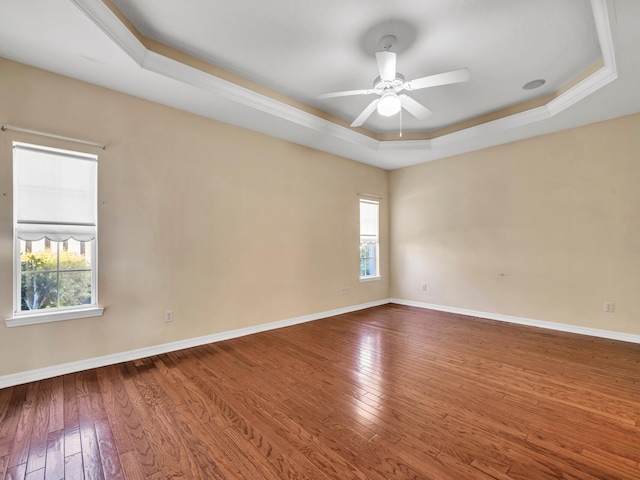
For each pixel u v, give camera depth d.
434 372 2.70
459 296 4.98
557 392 2.33
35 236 2.52
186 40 2.58
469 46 2.64
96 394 2.28
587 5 2.18
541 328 4.08
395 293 5.91
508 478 1.47
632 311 3.48
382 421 1.96
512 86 3.32
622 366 2.80
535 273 4.18
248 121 3.62
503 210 4.48
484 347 3.35
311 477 1.49
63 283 2.68
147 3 2.17
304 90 3.42
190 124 3.38
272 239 4.10
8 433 1.82
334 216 4.94
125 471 1.53
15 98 2.42
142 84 2.79
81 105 2.71
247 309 3.83
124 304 2.92
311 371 2.72
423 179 5.45
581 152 3.80
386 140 4.77
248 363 2.90
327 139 4.23
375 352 3.20
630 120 3.47
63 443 1.73
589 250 3.76
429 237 5.37
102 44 2.23
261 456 1.64
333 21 2.36
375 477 1.49
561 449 1.68
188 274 3.34
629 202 3.49
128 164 2.96
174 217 3.25
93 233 2.79
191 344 3.35
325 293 4.77
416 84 2.54
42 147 2.54
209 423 1.93
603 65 2.76
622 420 1.95
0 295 2.36
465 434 1.82
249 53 2.76
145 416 2.00
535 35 2.50
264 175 4.03
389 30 2.44
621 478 1.46
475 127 4.15
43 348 2.52
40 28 2.05
